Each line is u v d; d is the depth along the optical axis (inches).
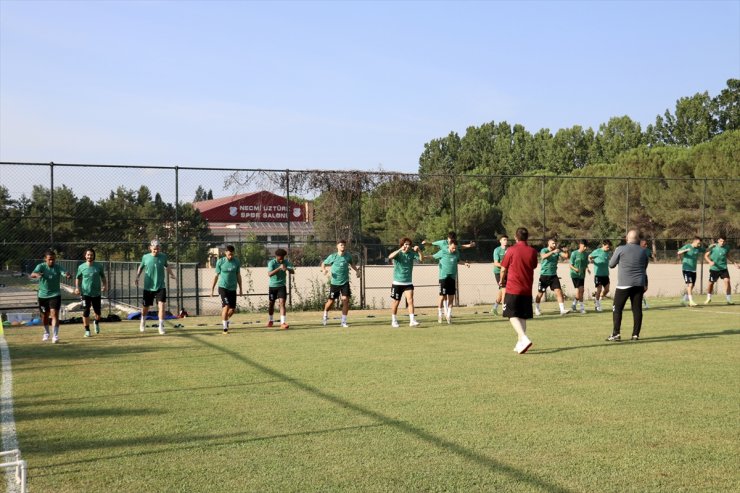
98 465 213.5
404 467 209.2
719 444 232.4
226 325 581.3
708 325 597.9
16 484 194.1
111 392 324.8
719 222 1577.3
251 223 978.7
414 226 1100.5
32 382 351.9
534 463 212.4
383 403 296.8
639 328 501.4
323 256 852.0
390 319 695.7
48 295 526.9
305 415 275.9
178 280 738.8
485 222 1998.0
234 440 240.2
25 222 697.0
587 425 257.3
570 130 2992.1
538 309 730.2
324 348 478.6
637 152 2126.0
